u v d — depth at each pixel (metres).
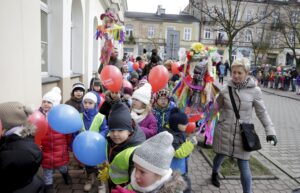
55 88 3.82
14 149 1.97
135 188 1.88
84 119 3.55
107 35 6.26
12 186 1.94
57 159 3.38
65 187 3.71
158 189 1.80
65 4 6.18
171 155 1.85
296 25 20.81
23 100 3.39
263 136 7.16
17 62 3.21
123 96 4.33
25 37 3.41
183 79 5.22
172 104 3.79
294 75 21.77
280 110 12.15
